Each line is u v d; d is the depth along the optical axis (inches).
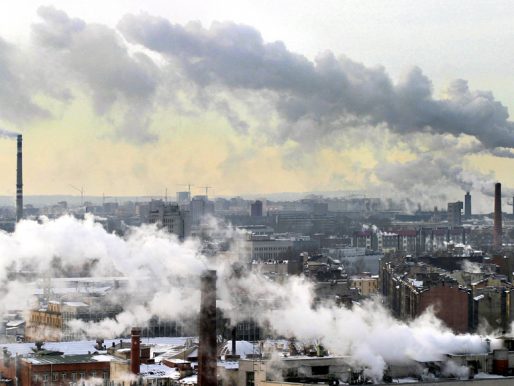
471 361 7815.0
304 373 7618.1
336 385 7406.5
